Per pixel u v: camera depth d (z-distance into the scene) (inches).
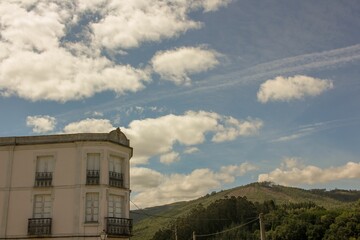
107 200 1421.0
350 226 3139.8
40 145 1461.6
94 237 1360.7
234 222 4010.8
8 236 1382.9
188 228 3791.8
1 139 1472.7
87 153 1446.9
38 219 1380.4
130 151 1569.9
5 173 1444.4
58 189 1413.6
